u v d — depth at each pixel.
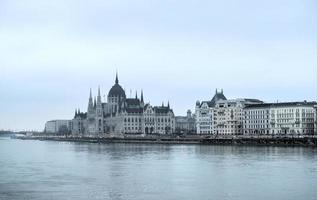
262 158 194.12
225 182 122.94
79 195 104.94
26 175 140.62
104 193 107.25
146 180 127.94
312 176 132.88
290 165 162.38
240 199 100.06
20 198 101.81
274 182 122.06
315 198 100.81
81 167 164.75
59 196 103.75
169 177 134.00
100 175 139.75
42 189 113.19
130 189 112.62
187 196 103.38
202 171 147.75
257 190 110.19
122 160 195.88
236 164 168.62
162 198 101.19
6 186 118.00
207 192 108.06
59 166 169.25
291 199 99.88
